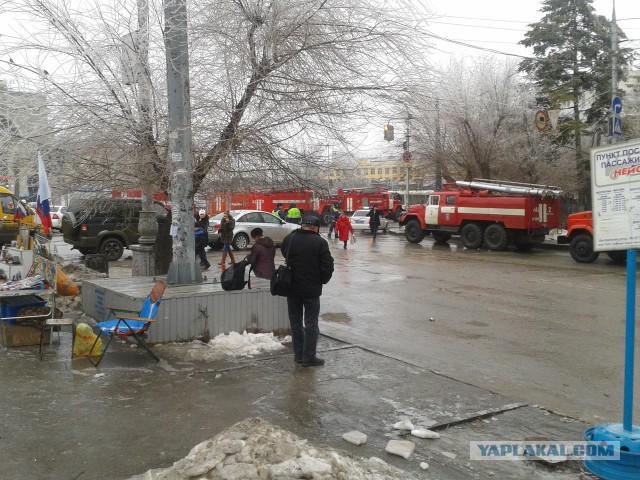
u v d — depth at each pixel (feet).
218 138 30.45
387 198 152.66
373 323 32.42
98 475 12.88
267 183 32.17
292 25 27.91
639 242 13.44
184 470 11.44
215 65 29.22
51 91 28.76
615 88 62.75
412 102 29.45
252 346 24.62
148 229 40.70
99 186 33.60
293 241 22.44
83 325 22.75
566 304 37.78
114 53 28.71
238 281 27.25
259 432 12.26
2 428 15.30
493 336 29.32
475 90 95.76
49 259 28.60
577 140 102.17
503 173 100.68
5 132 28.86
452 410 17.93
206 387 19.38
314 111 28.96
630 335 13.88
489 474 13.80
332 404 18.11
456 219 80.07
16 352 23.20
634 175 13.50
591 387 21.24
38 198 27.50
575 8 104.27
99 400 17.78
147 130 29.91
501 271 54.44
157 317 24.71
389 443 15.01
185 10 27.91
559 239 63.57
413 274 52.39
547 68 102.83
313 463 11.39
